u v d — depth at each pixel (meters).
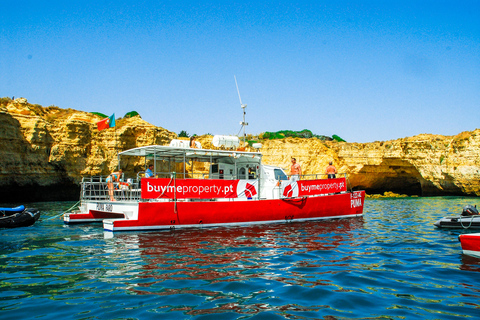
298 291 6.57
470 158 39.88
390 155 42.59
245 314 5.51
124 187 16.77
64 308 5.75
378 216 19.94
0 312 5.58
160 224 13.48
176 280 7.24
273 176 17.14
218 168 17.28
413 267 8.33
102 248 10.42
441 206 27.89
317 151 43.50
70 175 33.31
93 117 37.78
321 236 12.45
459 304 5.94
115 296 6.31
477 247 9.30
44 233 13.29
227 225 14.59
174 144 15.69
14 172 29.88
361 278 7.40
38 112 35.12
